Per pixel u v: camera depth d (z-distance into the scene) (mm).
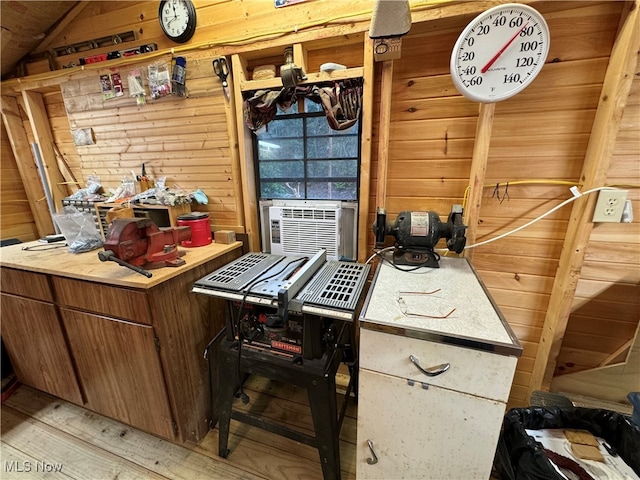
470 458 805
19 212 2061
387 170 1353
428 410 804
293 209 1468
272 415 1442
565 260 1176
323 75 1238
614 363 1264
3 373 1604
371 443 907
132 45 1549
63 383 1408
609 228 1149
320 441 1017
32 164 2023
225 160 1552
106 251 1040
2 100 1846
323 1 1199
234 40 1335
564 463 935
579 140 1102
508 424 1028
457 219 1082
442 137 1257
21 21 1529
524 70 973
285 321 925
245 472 1179
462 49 994
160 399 1184
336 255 1460
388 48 1029
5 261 1277
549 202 1193
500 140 1185
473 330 729
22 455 1265
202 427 1338
